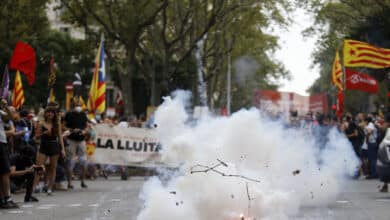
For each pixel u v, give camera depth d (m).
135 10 35.25
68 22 37.47
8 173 13.51
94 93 25.31
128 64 36.75
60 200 15.01
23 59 20.19
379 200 14.95
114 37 36.12
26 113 17.94
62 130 18.25
